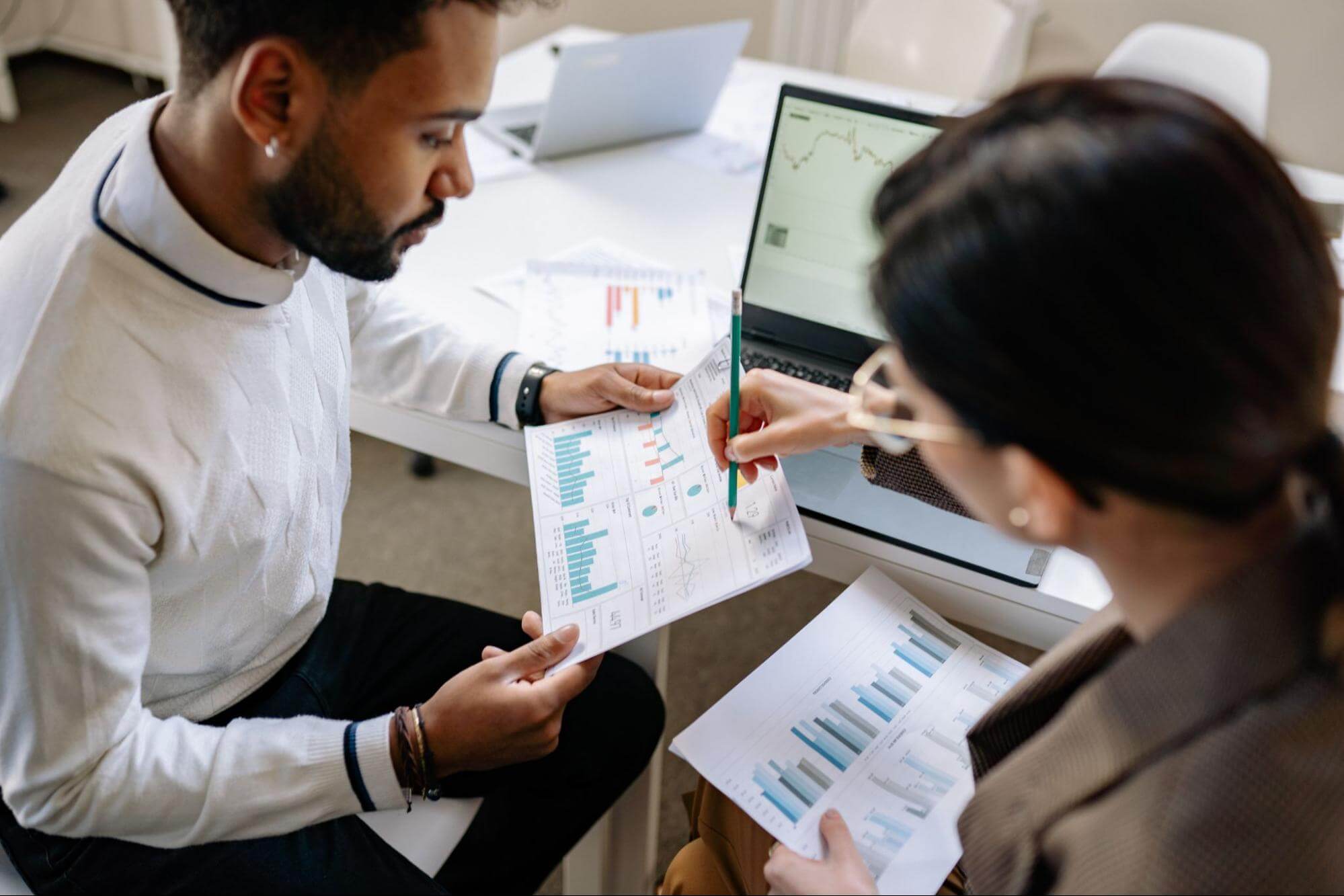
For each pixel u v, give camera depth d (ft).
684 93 5.59
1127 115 1.63
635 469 3.28
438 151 2.54
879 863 2.45
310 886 2.86
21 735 2.54
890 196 1.88
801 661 2.93
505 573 6.55
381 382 3.84
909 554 3.15
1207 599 1.78
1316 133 8.57
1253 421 1.56
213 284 2.56
